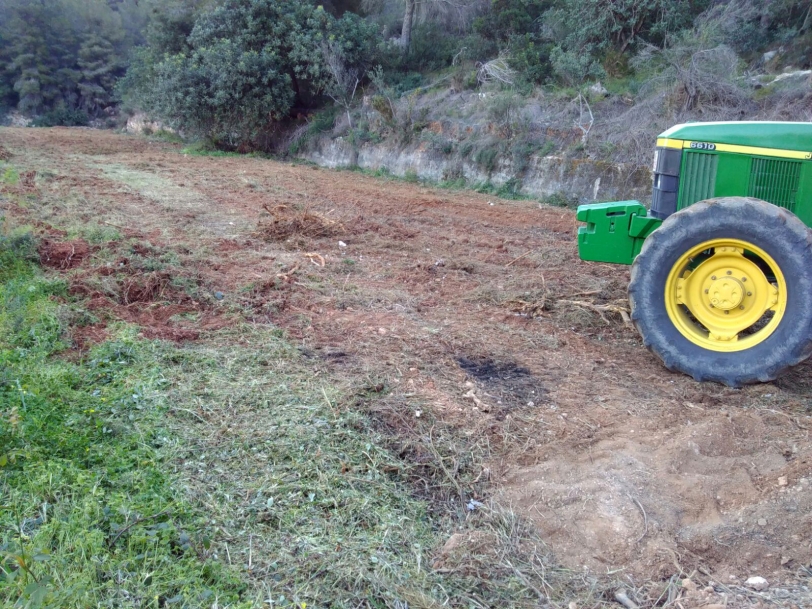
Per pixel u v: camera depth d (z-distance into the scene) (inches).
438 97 802.2
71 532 121.6
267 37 916.6
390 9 1104.2
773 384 205.5
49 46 1510.8
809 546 132.5
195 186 551.2
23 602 102.0
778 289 197.9
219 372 195.6
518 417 181.3
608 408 188.4
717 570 130.4
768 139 213.3
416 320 252.8
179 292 261.6
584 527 140.6
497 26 858.8
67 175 557.6
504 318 261.0
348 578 120.8
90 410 163.5
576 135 622.2
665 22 688.4
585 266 342.3
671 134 225.5
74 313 229.1
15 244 287.4
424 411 178.1
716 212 197.8
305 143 893.8
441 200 561.6
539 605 120.7
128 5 1686.8
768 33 684.1
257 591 116.6
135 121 1288.1
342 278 306.8
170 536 124.9
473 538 133.7
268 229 383.2
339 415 173.3
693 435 169.2
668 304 209.2
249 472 149.1
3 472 136.9
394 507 143.9
